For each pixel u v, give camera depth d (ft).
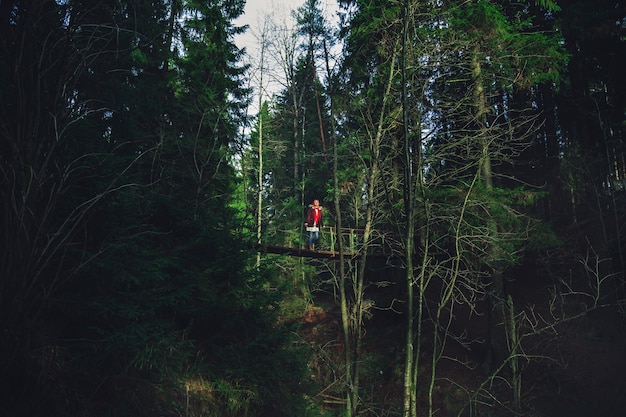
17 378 11.25
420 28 26.61
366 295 58.39
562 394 34.22
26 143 11.34
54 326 14.51
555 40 33.96
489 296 37.45
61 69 12.56
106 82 21.79
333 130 30.07
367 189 28.66
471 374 38.47
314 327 52.70
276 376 21.11
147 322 16.28
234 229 25.09
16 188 11.12
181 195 23.89
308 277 62.34
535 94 50.83
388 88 26.16
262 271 24.40
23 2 11.89
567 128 50.03
